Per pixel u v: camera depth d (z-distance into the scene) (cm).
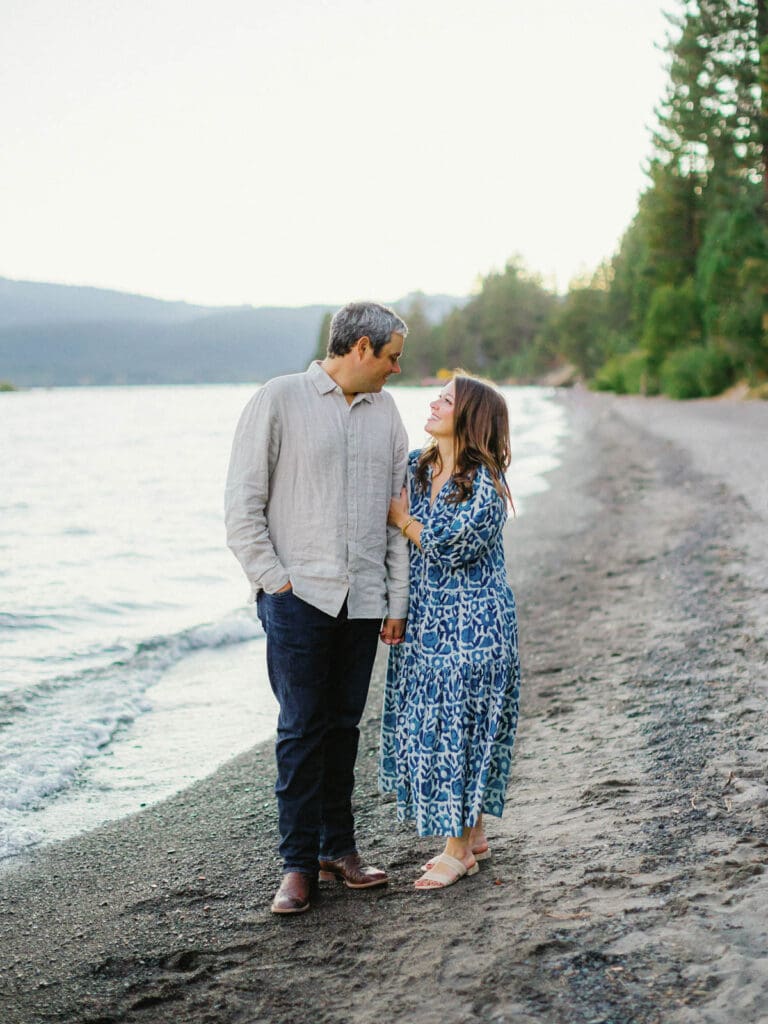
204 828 389
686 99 3894
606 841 322
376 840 356
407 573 311
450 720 298
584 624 692
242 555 292
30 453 3338
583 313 11506
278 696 306
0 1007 253
